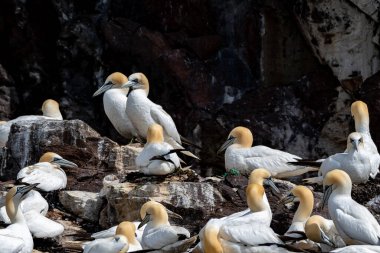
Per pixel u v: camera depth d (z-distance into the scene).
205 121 33.62
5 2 36.16
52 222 23.41
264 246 20.38
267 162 25.39
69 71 35.78
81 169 27.23
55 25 36.19
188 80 34.28
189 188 23.89
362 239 20.94
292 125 33.69
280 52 34.78
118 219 24.31
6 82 36.22
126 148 27.56
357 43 33.47
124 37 35.06
